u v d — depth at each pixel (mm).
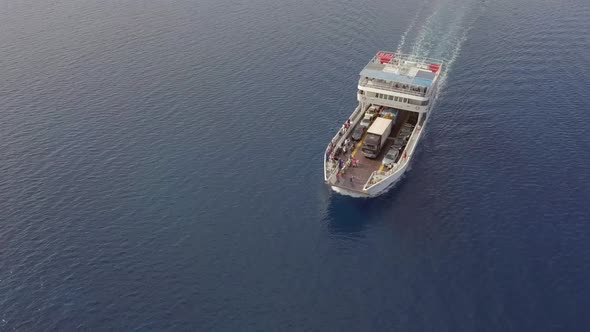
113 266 92938
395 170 109125
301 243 97438
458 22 180000
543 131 125500
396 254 94562
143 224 101875
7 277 91125
